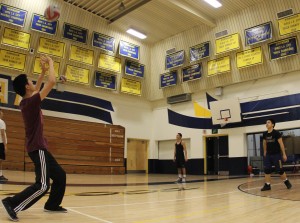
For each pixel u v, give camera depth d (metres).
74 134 13.98
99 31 14.77
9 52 12.29
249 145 13.96
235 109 13.92
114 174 14.95
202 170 15.17
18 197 2.90
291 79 12.62
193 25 14.89
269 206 4.37
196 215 3.56
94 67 14.76
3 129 7.46
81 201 4.59
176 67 15.89
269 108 13.12
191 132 15.87
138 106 17.08
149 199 5.11
